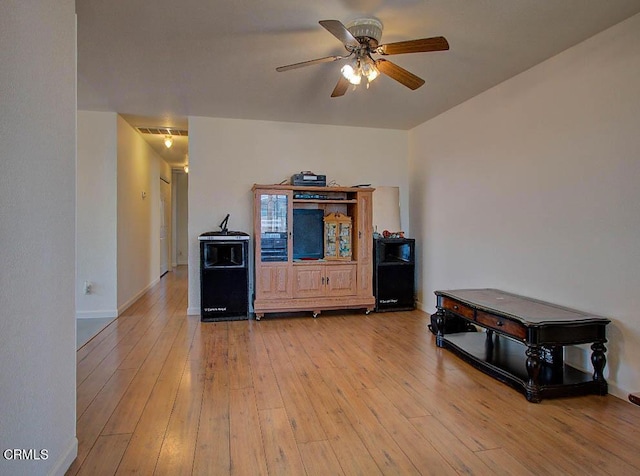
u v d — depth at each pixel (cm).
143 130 567
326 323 452
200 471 180
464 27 267
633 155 252
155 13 248
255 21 259
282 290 469
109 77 356
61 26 175
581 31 271
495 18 255
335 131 533
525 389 259
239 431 215
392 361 327
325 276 482
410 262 513
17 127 138
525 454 195
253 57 313
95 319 469
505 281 367
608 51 268
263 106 444
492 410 242
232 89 387
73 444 186
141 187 614
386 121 509
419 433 215
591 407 246
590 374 278
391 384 280
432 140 495
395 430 218
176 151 730
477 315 309
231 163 500
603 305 272
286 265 469
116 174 479
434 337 396
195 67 333
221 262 468
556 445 203
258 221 462
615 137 263
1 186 128
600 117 273
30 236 148
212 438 208
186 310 519
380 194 532
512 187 357
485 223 395
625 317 257
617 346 262
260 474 178
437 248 485
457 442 206
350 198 514
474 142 411
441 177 475
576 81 291
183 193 1092
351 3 238
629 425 224
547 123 318
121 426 219
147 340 384
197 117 490
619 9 243
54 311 168
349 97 412
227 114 479
